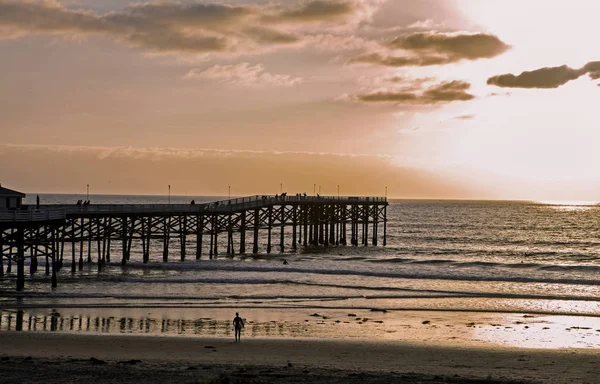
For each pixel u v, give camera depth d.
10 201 54.31
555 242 136.50
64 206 61.34
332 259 80.75
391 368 29.88
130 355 31.44
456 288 57.34
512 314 45.59
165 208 71.88
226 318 42.12
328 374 27.75
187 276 61.53
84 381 25.92
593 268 73.06
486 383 26.92
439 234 161.38
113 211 65.50
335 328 39.72
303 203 93.69
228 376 26.50
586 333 39.34
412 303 49.38
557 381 27.77
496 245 127.38
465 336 38.12
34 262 63.72
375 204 107.56
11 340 34.06
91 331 37.22
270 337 36.69
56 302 46.50
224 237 133.75
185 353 32.09
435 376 27.77
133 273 63.94
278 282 58.84
